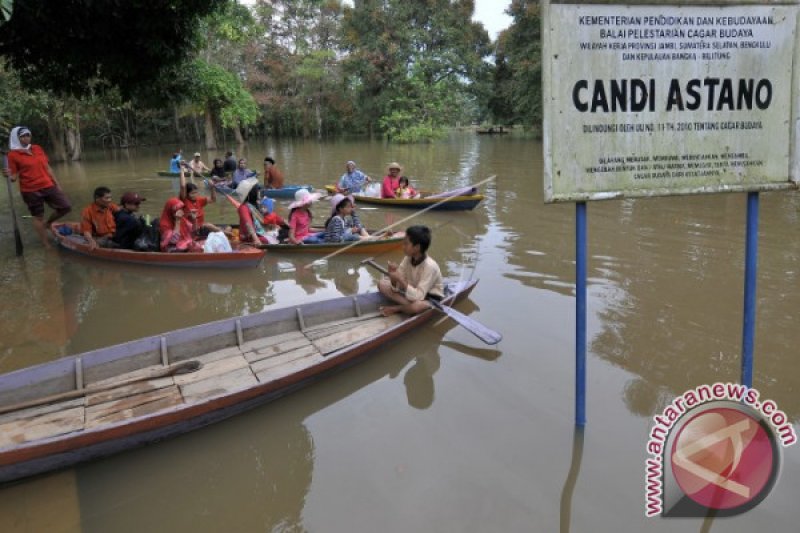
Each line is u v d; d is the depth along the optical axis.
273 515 3.06
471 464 3.35
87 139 34.16
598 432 3.58
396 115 30.66
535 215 9.63
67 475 3.36
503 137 33.75
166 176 17.27
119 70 10.05
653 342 4.74
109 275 7.04
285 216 10.79
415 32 33.44
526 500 3.05
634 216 9.21
